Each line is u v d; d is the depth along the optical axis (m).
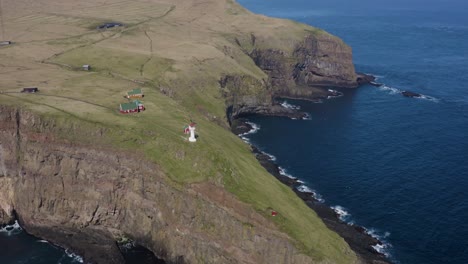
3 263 99.62
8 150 110.44
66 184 106.69
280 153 148.75
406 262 96.81
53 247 104.62
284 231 87.81
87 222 106.06
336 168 137.62
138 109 119.38
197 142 103.00
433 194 122.38
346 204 118.12
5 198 111.75
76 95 127.94
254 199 92.94
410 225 109.38
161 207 98.44
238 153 117.50
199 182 94.81
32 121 109.25
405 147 152.38
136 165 101.44
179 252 95.88
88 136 106.00
